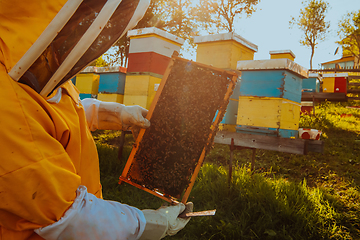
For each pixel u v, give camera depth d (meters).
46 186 0.73
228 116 3.98
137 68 4.73
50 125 0.82
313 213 2.84
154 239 1.00
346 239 2.55
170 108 1.65
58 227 0.76
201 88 1.68
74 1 0.68
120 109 1.45
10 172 0.68
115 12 0.79
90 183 1.09
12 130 0.70
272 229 2.67
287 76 3.34
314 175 4.27
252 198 3.13
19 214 0.72
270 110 3.38
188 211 1.26
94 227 0.81
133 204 3.12
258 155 5.28
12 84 0.73
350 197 3.46
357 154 4.98
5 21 0.72
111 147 5.56
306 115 8.13
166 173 1.61
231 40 4.07
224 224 2.64
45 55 0.74
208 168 4.09
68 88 1.01
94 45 0.79
